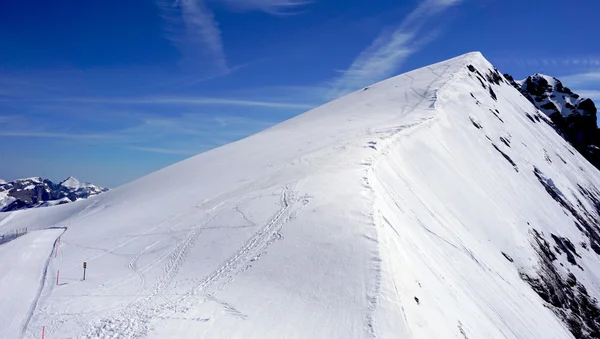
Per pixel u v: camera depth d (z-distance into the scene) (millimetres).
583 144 114812
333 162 35125
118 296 18906
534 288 36781
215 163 48156
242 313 16016
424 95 70875
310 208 24531
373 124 54625
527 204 52312
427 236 28562
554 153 80312
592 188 79188
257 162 43406
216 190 35344
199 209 30844
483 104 74750
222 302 16891
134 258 24219
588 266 48656
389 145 41062
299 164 36938
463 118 63656
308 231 21812
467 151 54469
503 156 61000
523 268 38625
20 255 27250
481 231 39719
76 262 24984
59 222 44188
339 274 17875
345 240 20281
